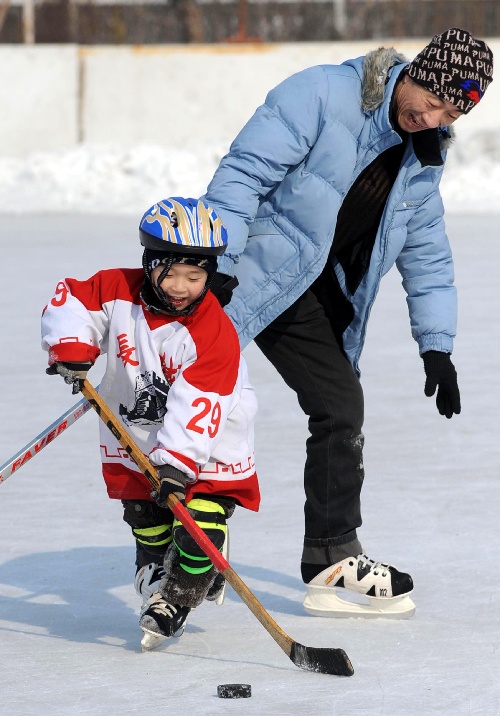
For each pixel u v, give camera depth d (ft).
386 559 37.11
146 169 160.45
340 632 31.78
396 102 31.58
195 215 28.04
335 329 33.73
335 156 31.68
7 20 198.39
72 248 111.75
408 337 74.18
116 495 30.40
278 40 203.00
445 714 25.73
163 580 29.73
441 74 30.63
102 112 186.70
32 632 31.71
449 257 35.50
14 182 160.86
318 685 27.63
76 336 29.14
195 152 165.68
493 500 43.04
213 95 186.70
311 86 31.76
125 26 200.95
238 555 38.04
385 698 26.73
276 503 43.16
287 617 33.17
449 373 34.99
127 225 132.36
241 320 32.86
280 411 57.21
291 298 32.71
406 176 32.14
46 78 183.73
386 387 61.41
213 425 28.30
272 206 32.53
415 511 41.86
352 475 33.30
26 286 90.68
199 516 29.71
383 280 99.30
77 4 199.82
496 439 51.72
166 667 28.99
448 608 33.24
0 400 58.85
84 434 53.42
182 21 201.05
